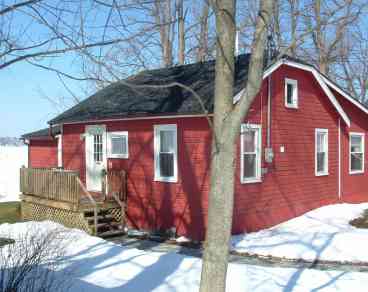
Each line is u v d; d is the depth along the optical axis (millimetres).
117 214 15117
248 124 13812
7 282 6496
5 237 12203
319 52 23781
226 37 5375
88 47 5547
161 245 13219
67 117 17562
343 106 18547
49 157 22594
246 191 13867
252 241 12719
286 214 15344
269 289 8164
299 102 16125
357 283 8586
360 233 12914
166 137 14516
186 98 13930
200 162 13391
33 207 16547
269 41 14398
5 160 42125
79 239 12398
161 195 14547
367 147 20094
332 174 17859
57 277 8258
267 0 5164
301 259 11188
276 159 15000
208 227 5398
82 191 15555
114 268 9461
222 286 5328
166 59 24250
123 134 15875
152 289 8055
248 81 5133
